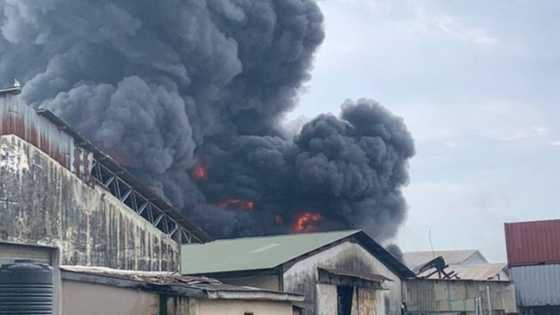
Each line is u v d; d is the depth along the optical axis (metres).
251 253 30.56
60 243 20.28
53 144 20.44
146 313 18.88
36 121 19.97
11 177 18.94
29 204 19.42
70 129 20.80
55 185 20.33
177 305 18.77
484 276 54.28
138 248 23.25
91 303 19.27
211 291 18.67
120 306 19.08
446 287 38.16
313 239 32.12
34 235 19.45
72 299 19.39
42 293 17.50
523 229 46.50
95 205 21.72
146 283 18.94
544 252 45.69
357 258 33.31
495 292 40.44
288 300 22.45
